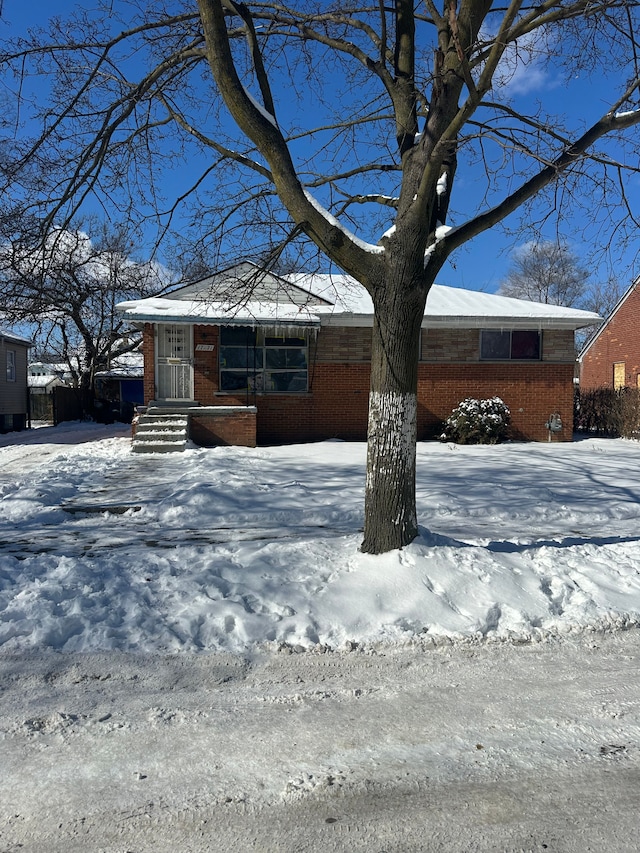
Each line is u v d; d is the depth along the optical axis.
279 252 5.83
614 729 3.43
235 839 2.57
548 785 2.93
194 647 4.29
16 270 7.04
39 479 10.54
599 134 5.73
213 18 5.05
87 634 4.35
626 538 7.17
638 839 2.59
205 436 15.27
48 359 37.22
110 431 24.62
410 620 4.68
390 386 5.58
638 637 4.67
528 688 3.89
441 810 2.75
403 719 3.50
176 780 2.93
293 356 16.78
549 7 5.04
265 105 5.81
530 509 8.88
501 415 16.86
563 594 5.21
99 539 7.28
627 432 18.83
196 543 7.06
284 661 4.18
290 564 5.58
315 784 2.91
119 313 15.46
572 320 17.27
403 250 5.37
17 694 3.69
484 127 6.27
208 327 16.34
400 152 6.19
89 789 2.86
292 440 16.80
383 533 5.58
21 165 6.72
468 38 5.65
